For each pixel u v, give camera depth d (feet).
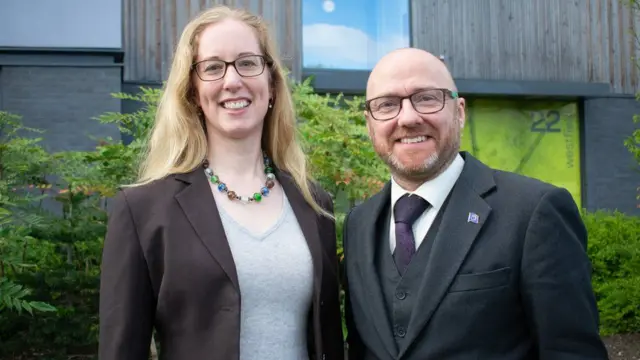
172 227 6.81
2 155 12.35
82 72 22.38
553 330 6.15
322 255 7.34
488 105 30.45
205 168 7.48
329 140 12.75
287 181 7.79
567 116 31.32
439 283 6.39
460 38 28.71
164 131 7.48
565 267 6.26
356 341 7.13
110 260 6.75
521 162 30.83
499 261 6.32
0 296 10.98
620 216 23.27
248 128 7.39
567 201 6.56
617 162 31.22
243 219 7.22
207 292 6.64
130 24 24.71
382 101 7.03
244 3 26.00
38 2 22.34
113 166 12.85
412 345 6.35
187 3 25.16
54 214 13.58
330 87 27.09
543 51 29.73
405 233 6.85
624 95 30.96
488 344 6.23
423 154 6.82
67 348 13.97
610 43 30.68
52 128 22.12
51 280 13.01
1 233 11.55
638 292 18.60
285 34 26.53
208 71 7.36
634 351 17.52
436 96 6.89
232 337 6.54
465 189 6.82
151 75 24.80
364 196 12.99
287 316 7.02
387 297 6.72
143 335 6.68
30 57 22.29
